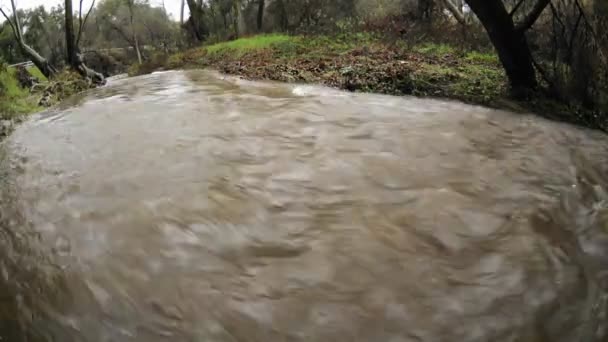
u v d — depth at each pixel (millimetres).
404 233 3791
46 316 3145
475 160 5168
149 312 3096
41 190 5188
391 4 17422
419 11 13789
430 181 4711
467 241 3627
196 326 2955
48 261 3760
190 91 10320
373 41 12602
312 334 2824
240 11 22266
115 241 3951
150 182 5094
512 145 5551
